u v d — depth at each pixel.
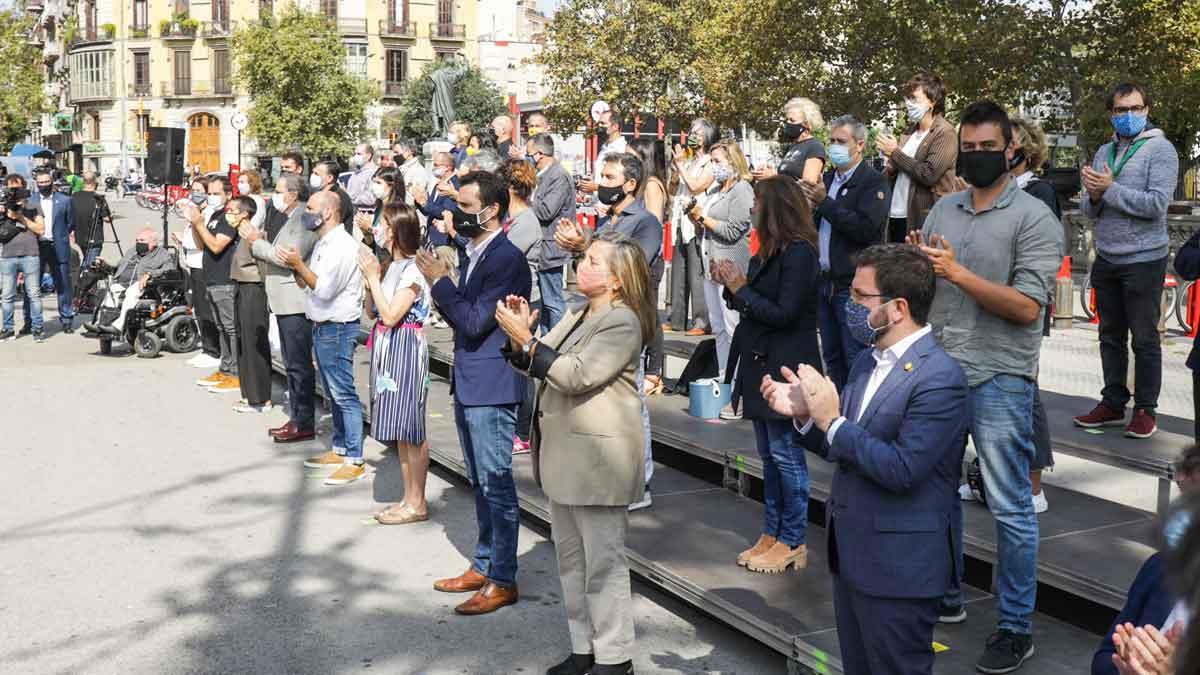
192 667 4.62
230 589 5.52
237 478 7.50
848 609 3.49
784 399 3.46
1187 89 23.31
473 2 73.62
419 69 72.75
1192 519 1.59
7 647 4.80
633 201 6.82
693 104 38.41
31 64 57.25
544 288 8.32
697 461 7.24
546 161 8.36
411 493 6.61
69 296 14.11
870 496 3.32
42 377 10.90
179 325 12.27
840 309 6.02
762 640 4.51
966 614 4.65
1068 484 6.85
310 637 4.94
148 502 6.94
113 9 74.88
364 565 5.88
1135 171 5.64
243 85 69.94
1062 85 25.11
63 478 7.44
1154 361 5.55
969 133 4.08
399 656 4.75
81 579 5.63
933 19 25.16
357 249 7.33
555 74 40.66
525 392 5.20
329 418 9.27
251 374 9.38
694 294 9.31
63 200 13.89
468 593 5.50
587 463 4.20
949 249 3.91
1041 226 4.06
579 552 4.43
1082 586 4.36
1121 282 5.68
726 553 5.40
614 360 4.16
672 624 5.14
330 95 58.16
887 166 6.52
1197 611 1.52
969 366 4.13
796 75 29.16
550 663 4.68
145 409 9.53
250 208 9.10
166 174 12.82
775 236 4.92
